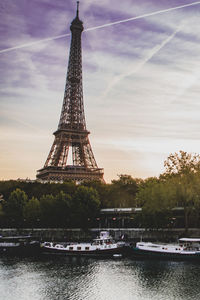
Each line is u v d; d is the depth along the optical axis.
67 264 105.06
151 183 148.12
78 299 72.94
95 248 119.19
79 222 153.62
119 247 116.88
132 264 102.81
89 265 102.56
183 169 135.12
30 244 130.12
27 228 174.62
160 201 128.50
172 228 144.62
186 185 128.75
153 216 130.88
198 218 143.50
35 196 196.50
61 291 78.00
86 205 157.25
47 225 170.38
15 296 75.19
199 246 116.38
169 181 134.62
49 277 89.19
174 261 106.25
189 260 106.88
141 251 113.56
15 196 179.00
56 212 159.12
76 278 87.88
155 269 95.50
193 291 75.81
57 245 125.75
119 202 189.38
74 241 147.75
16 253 129.00
